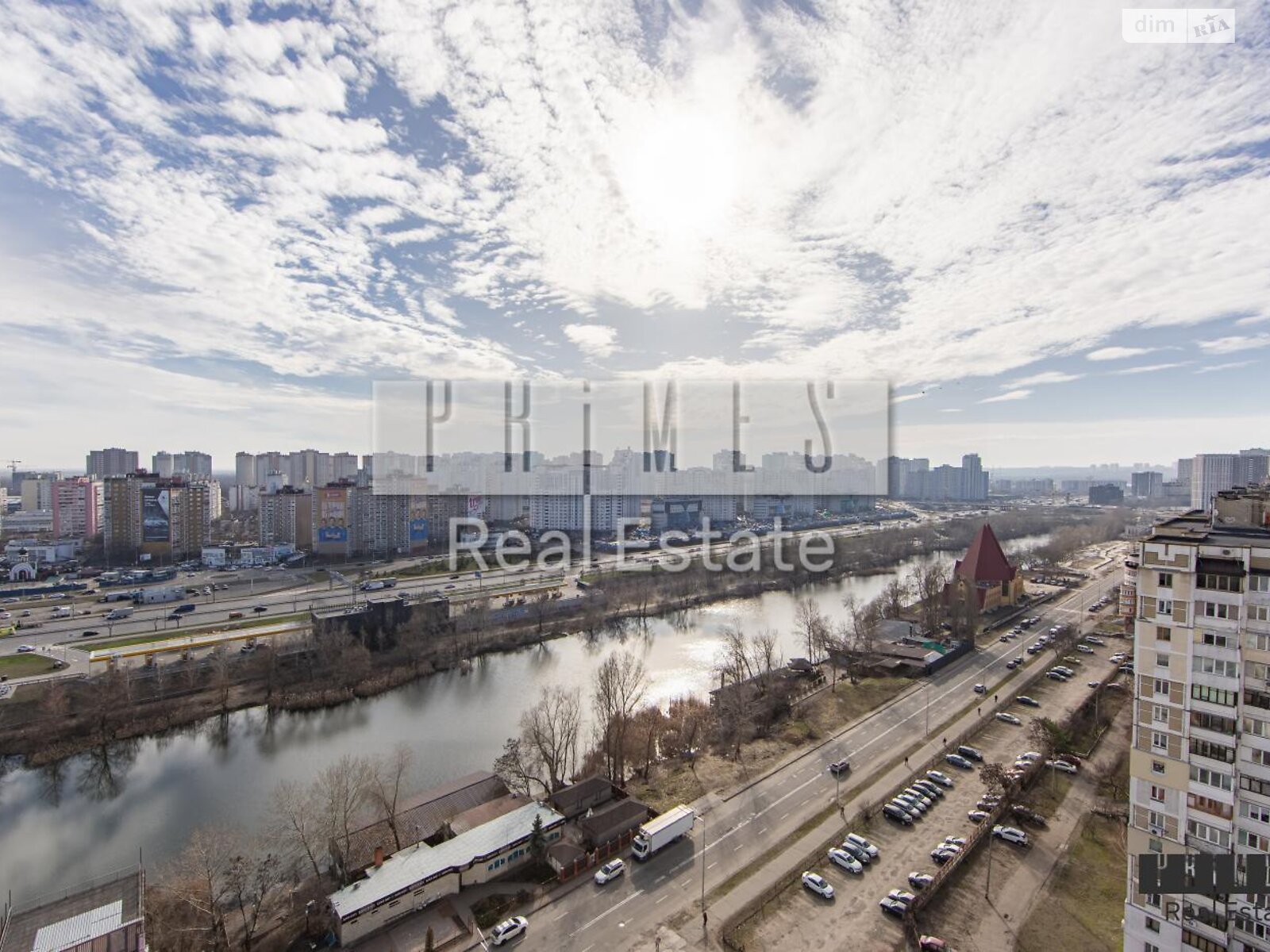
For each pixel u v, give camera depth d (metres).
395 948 58.94
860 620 153.75
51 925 53.81
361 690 130.88
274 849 76.50
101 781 99.19
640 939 59.06
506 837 71.81
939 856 70.81
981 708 114.44
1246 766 49.53
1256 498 66.31
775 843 74.06
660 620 187.88
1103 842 75.19
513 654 157.62
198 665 132.38
